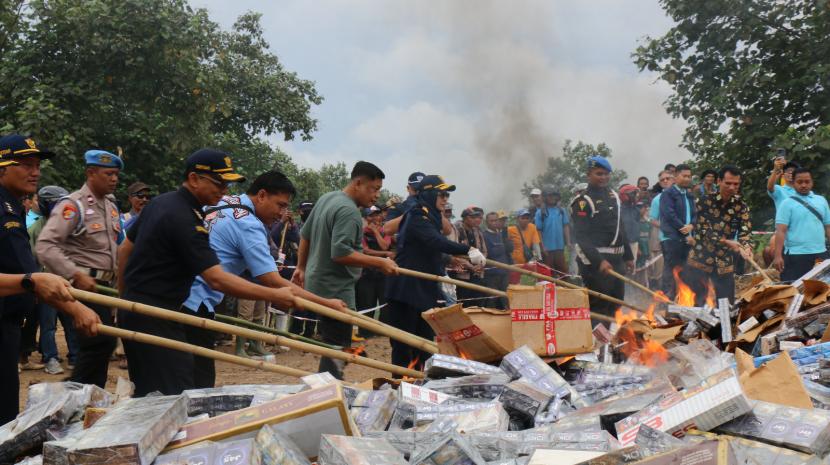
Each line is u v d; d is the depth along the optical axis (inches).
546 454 103.7
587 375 167.8
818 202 355.9
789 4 577.6
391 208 433.7
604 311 314.0
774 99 593.3
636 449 97.0
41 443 117.8
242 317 347.6
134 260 161.3
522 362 154.8
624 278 301.9
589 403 144.8
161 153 661.9
